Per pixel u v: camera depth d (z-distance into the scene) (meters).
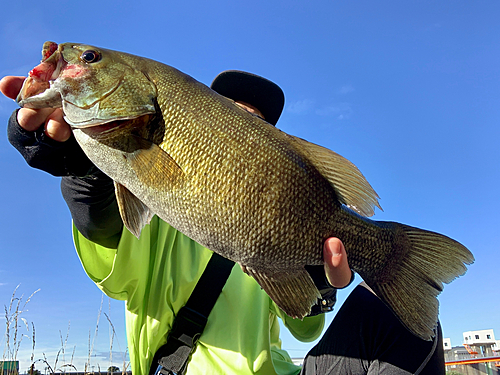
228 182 0.43
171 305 0.56
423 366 0.45
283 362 0.59
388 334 0.47
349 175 0.47
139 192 0.44
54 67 0.45
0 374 0.81
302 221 0.45
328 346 0.50
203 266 0.58
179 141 0.44
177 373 0.52
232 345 0.53
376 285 0.49
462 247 0.48
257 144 0.45
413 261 0.49
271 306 0.63
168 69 0.47
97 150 0.44
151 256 0.60
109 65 0.45
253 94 0.69
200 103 0.45
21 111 0.41
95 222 0.49
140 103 0.44
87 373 0.79
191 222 0.43
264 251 0.44
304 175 0.46
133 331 0.56
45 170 0.44
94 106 0.44
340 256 0.44
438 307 0.47
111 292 0.54
